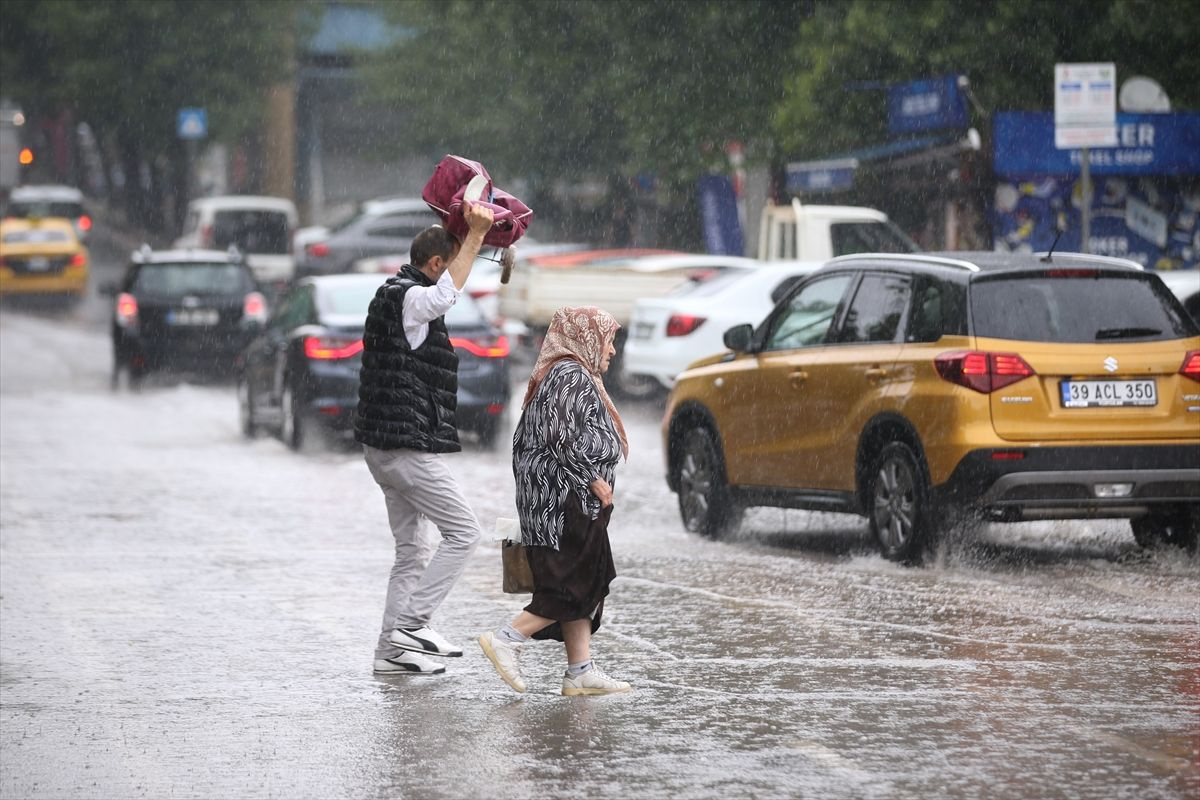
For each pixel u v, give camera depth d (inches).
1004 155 2746.1
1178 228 2797.7
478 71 4367.6
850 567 1209.4
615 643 957.8
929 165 2992.1
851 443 1241.4
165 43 6058.1
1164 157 2726.4
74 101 6102.4
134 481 1742.1
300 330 2012.8
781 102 3228.3
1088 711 791.1
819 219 2901.1
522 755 727.1
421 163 6983.3
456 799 665.0
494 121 4247.0
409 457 881.5
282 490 1678.2
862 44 2938.0
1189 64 2834.6
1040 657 905.5
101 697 841.5
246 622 1034.1
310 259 4803.2
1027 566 1206.9
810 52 3019.2
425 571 892.6
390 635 893.2
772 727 768.3
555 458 829.2
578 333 834.8
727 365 1387.8
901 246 2910.9
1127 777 685.3
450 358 890.7
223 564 1250.0
